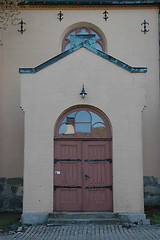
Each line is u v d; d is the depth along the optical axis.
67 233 6.47
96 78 7.75
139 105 7.66
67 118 7.86
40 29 9.53
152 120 9.23
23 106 7.69
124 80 7.73
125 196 7.43
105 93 7.72
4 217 8.12
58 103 7.71
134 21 9.59
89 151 7.76
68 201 7.58
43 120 7.68
